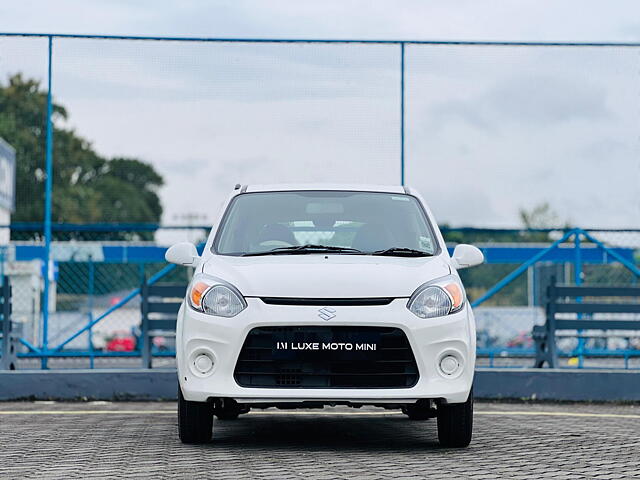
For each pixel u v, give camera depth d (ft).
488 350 42.78
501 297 59.88
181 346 22.71
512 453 22.75
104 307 48.29
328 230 25.39
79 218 178.70
